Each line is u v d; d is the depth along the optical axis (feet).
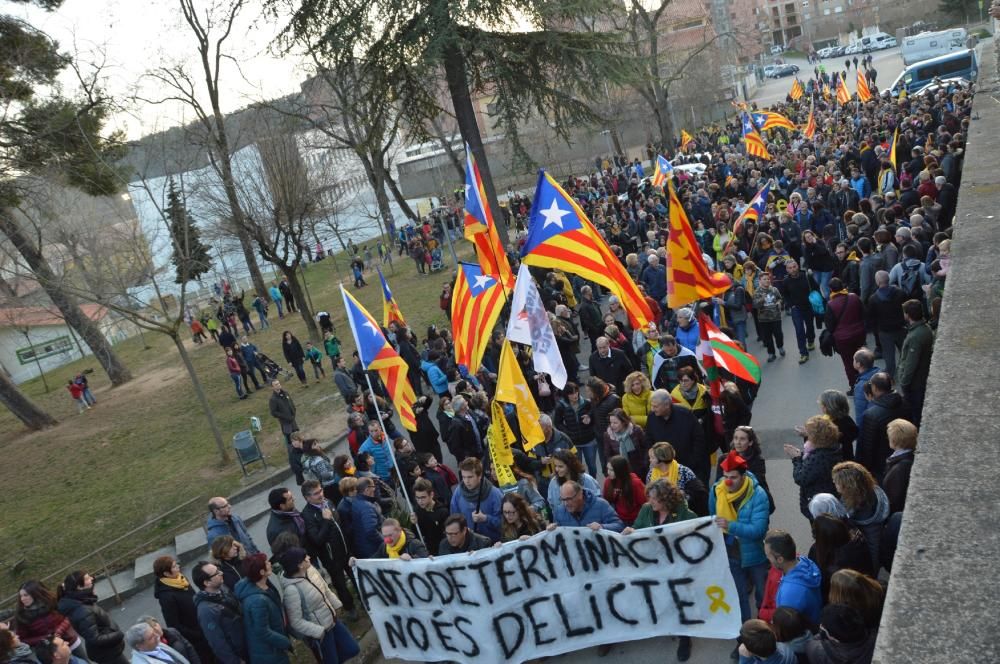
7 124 66.28
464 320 37.29
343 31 72.02
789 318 53.52
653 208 82.58
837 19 410.72
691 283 30.25
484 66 83.46
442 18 68.28
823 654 16.21
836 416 25.76
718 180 100.12
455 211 136.77
